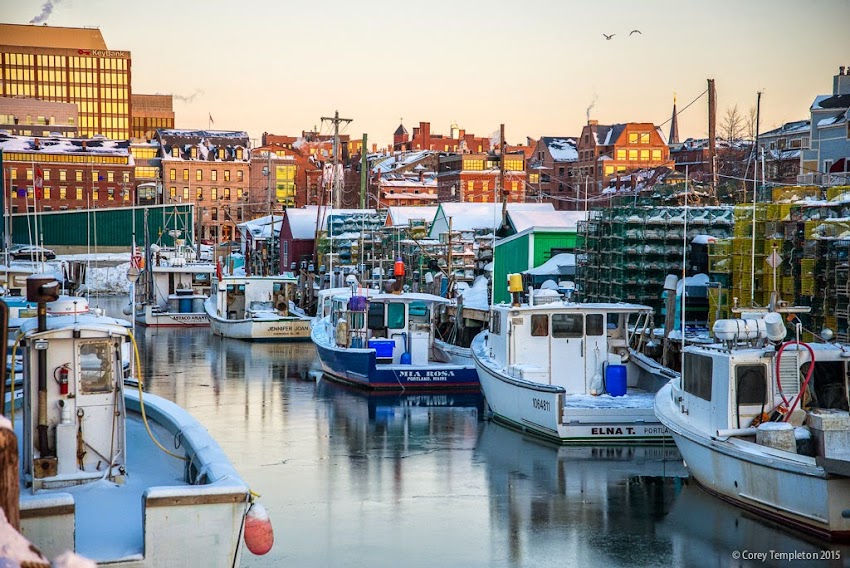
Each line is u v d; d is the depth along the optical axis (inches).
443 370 1371.8
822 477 641.6
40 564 183.9
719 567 655.8
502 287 1815.9
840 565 642.2
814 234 1101.7
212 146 6628.9
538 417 1031.6
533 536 724.7
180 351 1865.2
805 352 741.9
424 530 740.7
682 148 5541.3
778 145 3703.3
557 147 6028.5
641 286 1429.6
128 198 5649.6
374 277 2206.0
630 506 791.1
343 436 1080.8
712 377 765.3
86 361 547.5
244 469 930.7
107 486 548.7
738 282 1203.2
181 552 472.4
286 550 693.3
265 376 1546.5
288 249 3233.3
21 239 3878.0
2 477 244.7
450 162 6200.8
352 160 7214.6
